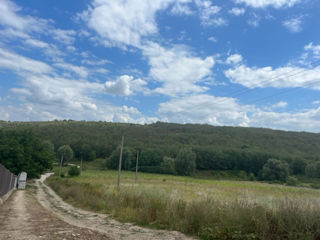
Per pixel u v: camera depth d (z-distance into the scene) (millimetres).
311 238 6438
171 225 9680
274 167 73688
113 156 83125
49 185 43094
